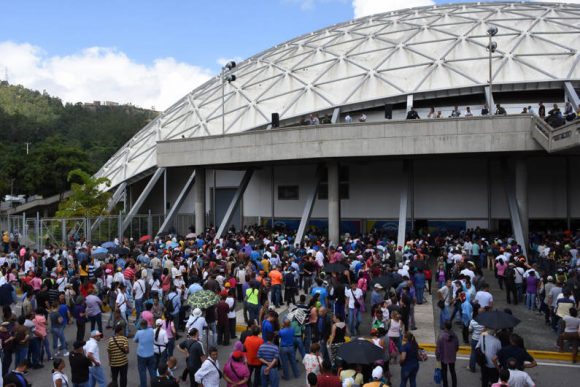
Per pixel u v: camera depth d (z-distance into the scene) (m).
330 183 30.52
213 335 14.80
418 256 20.23
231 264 19.72
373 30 42.06
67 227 33.06
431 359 13.89
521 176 27.70
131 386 12.02
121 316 14.52
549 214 30.91
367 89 33.88
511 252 22.83
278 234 30.19
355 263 19.61
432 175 32.72
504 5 44.50
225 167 35.66
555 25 36.38
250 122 36.09
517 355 10.04
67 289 17.14
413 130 27.02
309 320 13.20
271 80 39.44
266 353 10.88
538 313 17.78
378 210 33.84
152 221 38.19
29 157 65.19
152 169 40.31
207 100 42.59
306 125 29.72
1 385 8.83
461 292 15.34
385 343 11.10
